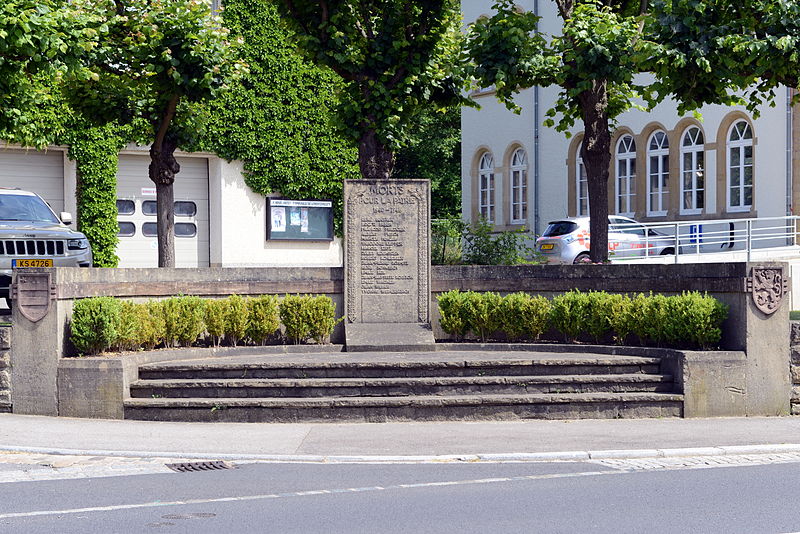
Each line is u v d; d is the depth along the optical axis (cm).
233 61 1752
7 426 1198
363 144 1734
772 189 2720
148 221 2905
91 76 1466
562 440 1116
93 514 771
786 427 1211
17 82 1474
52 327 1296
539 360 1341
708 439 1122
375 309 1591
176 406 1256
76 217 2741
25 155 2700
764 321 1334
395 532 709
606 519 748
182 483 899
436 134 4384
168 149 1814
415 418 1254
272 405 1248
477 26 1712
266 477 927
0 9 1343
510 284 1619
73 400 1284
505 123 3472
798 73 1557
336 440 1118
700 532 709
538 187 3350
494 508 788
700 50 1522
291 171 3077
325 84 3117
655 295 1459
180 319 1452
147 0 1692
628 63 1627
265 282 1573
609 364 1347
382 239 1596
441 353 1484
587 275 1567
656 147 3062
